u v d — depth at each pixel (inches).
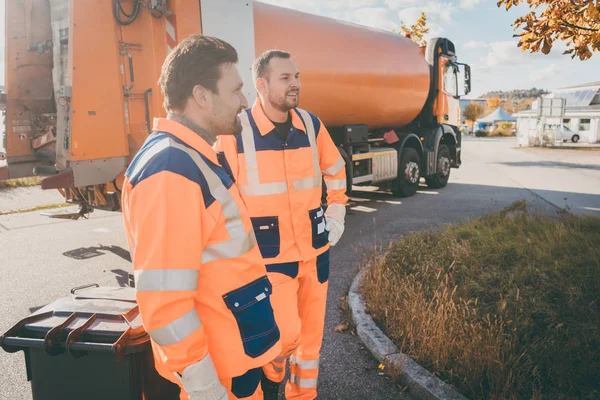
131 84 191.2
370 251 230.1
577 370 107.7
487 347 111.8
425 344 118.5
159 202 48.4
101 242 259.9
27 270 210.7
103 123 185.0
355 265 209.6
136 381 71.6
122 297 83.6
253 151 88.7
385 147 386.3
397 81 355.6
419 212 334.6
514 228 243.3
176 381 59.4
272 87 86.1
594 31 145.3
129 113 191.8
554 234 220.7
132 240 53.2
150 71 192.5
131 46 190.1
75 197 232.2
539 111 1282.0
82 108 179.6
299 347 95.3
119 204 213.9
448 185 485.7
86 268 213.3
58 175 175.3
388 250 201.8
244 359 57.2
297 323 88.6
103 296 83.8
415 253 199.8
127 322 73.1
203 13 198.1
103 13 182.5
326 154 99.9
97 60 182.1
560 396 98.5
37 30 205.8
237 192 57.8
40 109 213.9
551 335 122.3
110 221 317.4
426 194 423.5
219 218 53.3
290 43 258.2
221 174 56.0
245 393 60.0
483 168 666.2
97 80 182.5
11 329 72.4
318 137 97.7
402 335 128.9
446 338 118.3
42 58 210.1
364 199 397.4
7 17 203.2
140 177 49.8
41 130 211.6
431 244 217.6
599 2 136.4
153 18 188.2
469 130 2529.5
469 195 414.0
